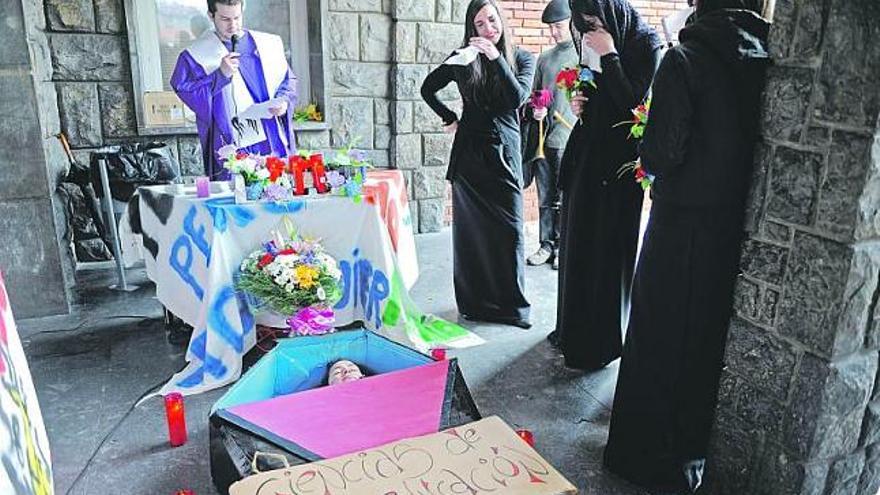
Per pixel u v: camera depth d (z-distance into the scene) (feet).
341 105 14.90
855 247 4.70
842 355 4.96
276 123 11.24
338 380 6.91
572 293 8.58
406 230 10.55
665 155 5.61
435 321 10.11
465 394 5.86
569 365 8.87
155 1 13.03
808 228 4.99
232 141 10.80
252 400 6.44
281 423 5.41
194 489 6.22
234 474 5.13
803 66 4.92
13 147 9.87
